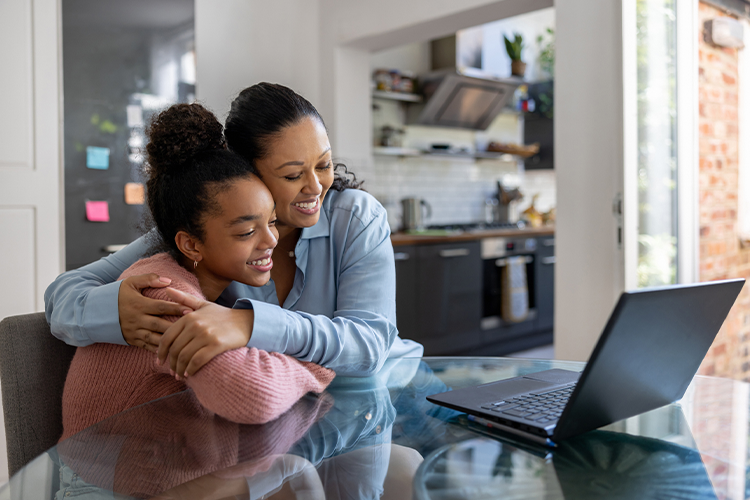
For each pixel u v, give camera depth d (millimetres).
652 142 2412
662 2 2379
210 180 974
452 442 808
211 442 829
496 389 983
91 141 2965
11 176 2758
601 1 2527
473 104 5102
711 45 2408
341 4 3898
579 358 2654
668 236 2410
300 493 660
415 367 1235
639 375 790
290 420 913
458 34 4895
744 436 820
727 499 635
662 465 723
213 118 1072
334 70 3967
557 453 765
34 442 1113
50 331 1161
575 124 2633
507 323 4703
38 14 2803
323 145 1093
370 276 1217
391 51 4848
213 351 902
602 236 2562
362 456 763
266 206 1001
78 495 680
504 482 678
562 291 2701
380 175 4867
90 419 1010
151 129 1049
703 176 2387
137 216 3092
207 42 3793
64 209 2893
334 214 1269
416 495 649
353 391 1063
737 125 2520
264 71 4070
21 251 2787
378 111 4812
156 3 3176
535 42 5809
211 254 1021
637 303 693
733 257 2518
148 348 980
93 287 1109
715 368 2404
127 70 3080
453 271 4297
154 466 752
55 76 2854
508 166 5875
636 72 2377
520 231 4770
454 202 5426
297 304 1273
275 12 4105
